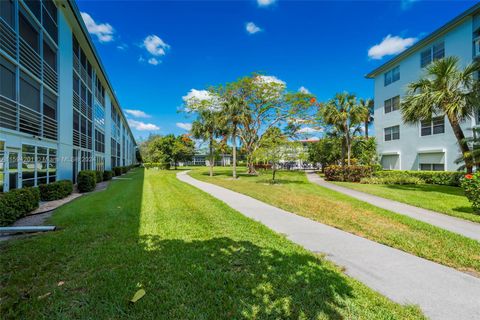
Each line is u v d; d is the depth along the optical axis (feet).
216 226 17.76
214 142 82.99
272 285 9.36
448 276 10.49
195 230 16.67
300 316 7.57
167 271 10.37
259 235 15.70
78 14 39.01
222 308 7.91
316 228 17.85
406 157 60.59
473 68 33.68
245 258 11.88
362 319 7.47
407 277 10.34
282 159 51.31
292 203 27.89
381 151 69.15
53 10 35.19
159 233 15.83
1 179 23.43
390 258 12.38
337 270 10.77
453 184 44.62
